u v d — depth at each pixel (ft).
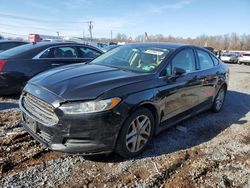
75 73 11.82
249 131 15.76
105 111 9.67
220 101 19.19
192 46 15.83
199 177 10.25
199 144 13.30
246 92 28.89
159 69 12.48
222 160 11.74
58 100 9.62
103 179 9.64
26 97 11.25
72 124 9.49
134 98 10.57
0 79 18.03
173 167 10.80
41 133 10.28
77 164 10.52
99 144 9.84
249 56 107.45
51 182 9.25
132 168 10.48
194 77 14.73
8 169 9.84
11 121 14.38
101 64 13.94
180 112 14.01
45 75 11.84
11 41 30.25
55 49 20.10
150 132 11.79
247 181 10.22
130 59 13.80
